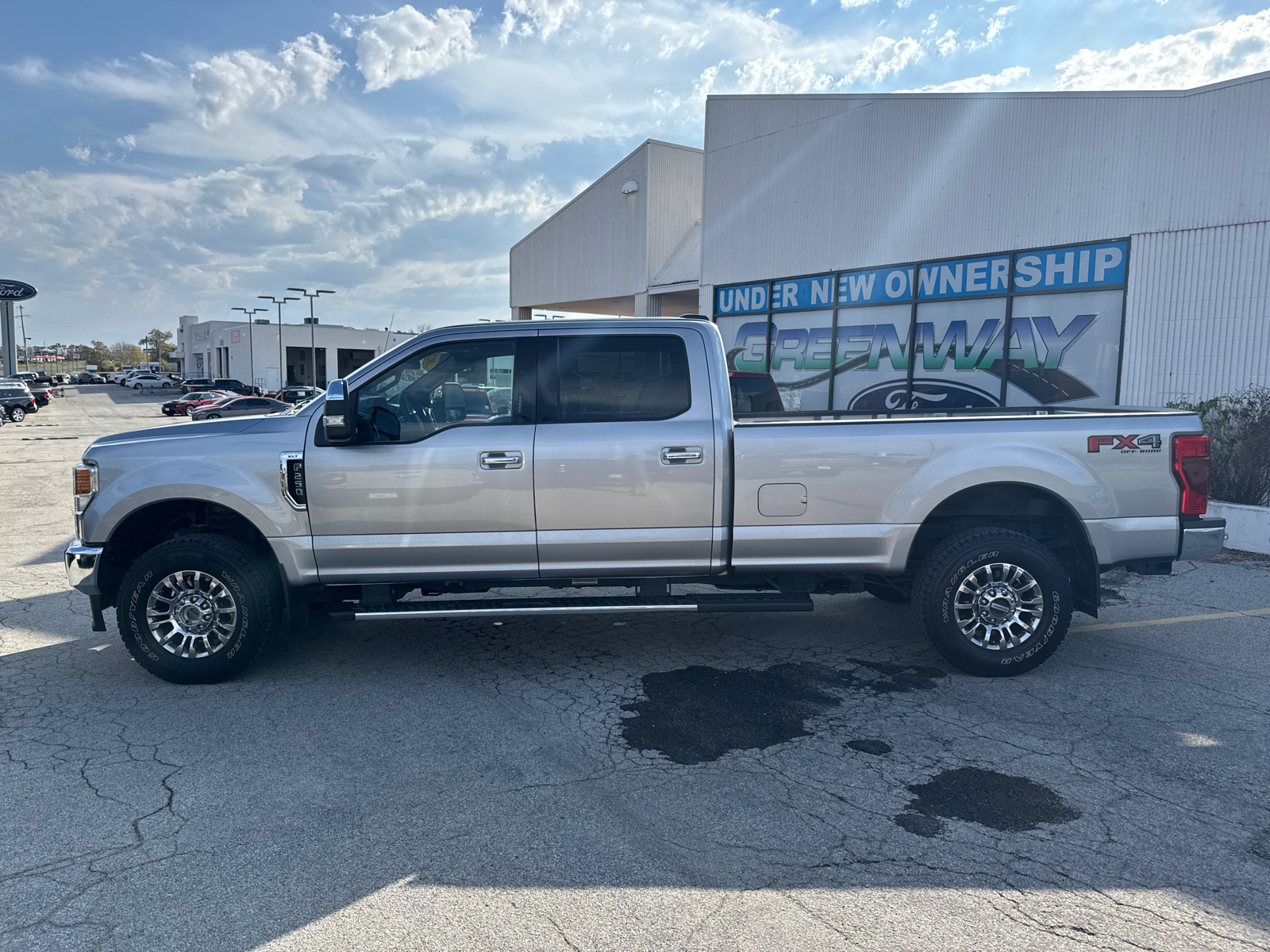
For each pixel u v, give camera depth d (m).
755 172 16.20
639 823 3.27
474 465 4.71
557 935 2.58
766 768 3.75
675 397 4.87
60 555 8.75
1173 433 4.88
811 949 2.51
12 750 3.93
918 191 13.33
